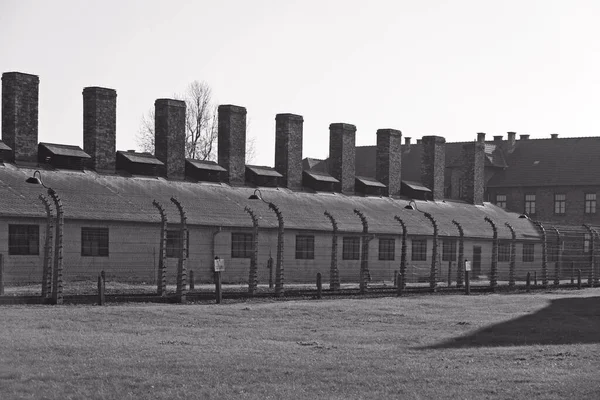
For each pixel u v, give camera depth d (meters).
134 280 47.75
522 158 98.38
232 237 53.38
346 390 17.70
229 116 60.28
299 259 56.97
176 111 57.47
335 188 67.75
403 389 17.88
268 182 62.31
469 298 41.12
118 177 53.00
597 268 68.25
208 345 22.80
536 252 75.88
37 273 44.03
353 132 68.88
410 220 66.38
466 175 78.88
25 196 45.16
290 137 64.00
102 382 17.67
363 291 42.31
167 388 17.41
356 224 61.19
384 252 61.97
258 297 37.75
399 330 28.11
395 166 72.19
